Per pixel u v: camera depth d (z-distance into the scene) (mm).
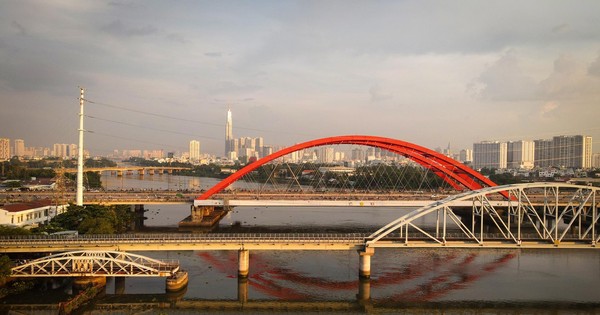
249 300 65562
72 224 95625
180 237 74188
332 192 157625
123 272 67062
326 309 63156
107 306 62094
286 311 62469
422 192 157750
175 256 87938
